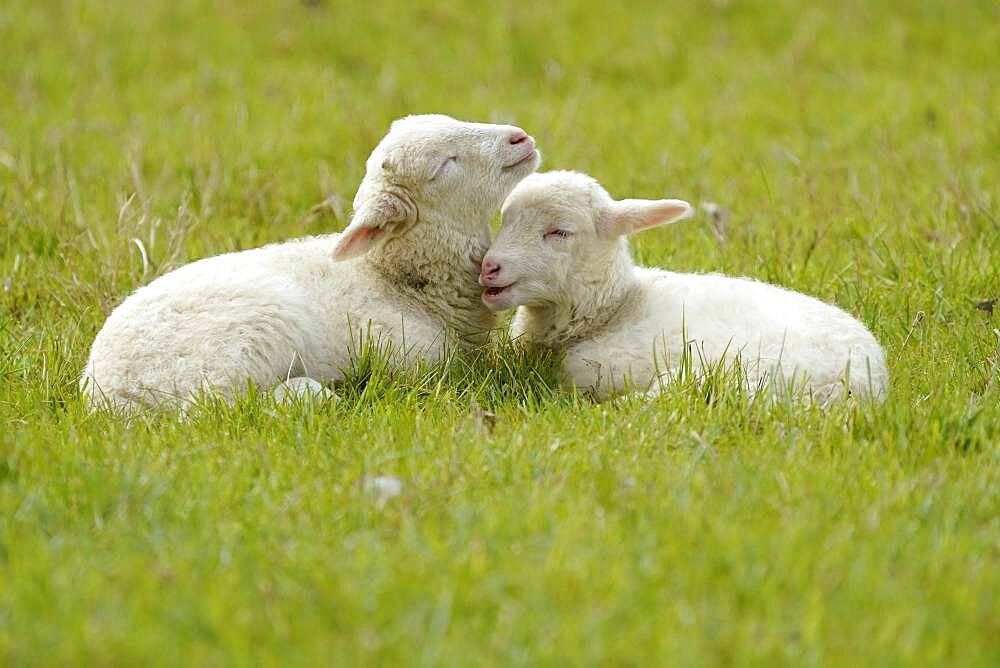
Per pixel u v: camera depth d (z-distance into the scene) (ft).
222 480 28.86
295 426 32.37
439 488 28.22
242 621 22.68
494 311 39.24
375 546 25.48
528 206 38.65
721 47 89.66
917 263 46.44
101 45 86.17
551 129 69.51
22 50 83.87
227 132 68.23
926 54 87.45
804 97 78.02
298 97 76.64
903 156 63.57
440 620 22.45
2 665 21.81
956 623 22.97
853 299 43.32
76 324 42.11
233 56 86.33
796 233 51.37
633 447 30.76
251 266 37.19
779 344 35.40
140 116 72.18
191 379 34.94
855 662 21.68
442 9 95.45
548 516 26.45
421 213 38.60
